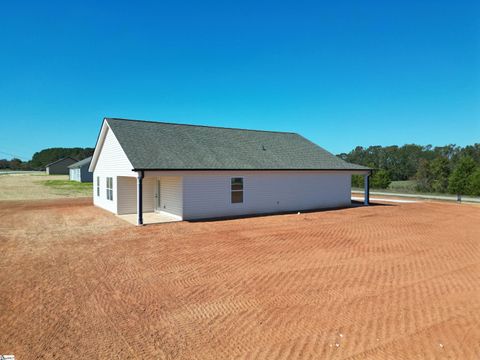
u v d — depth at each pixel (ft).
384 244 40.19
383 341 17.87
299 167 70.90
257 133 86.69
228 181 62.23
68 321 20.11
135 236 44.24
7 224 53.67
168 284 26.35
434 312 21.53
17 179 208.74
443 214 66.64
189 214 57.98
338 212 69.10
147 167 53.42
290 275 28.60
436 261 33.24
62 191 126.31
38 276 28.14
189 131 74.43
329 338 18.16
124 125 66.49
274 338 18.17
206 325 19.66
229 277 28.04
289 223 54.90
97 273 28.94
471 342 17.83
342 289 25.48
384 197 108.37
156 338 18.15
